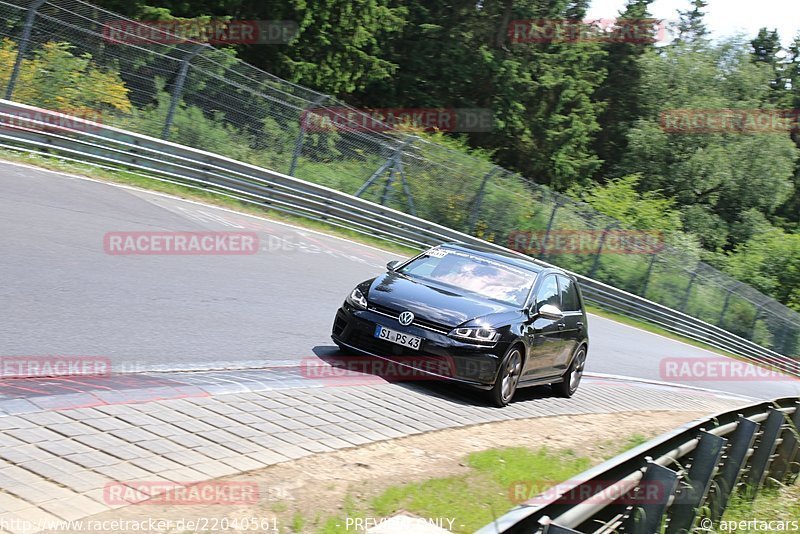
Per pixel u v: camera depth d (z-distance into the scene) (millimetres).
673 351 79250
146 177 61219
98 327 27469
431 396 28781
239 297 38688
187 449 17734
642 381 51500
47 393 19375
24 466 15023
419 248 79562
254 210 66812
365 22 115438
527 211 91750
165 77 64000
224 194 65625
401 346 29031
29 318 26484
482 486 20141
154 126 63469
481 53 144125
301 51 112938
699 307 109750
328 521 15734
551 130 157250
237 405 21734
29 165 52969
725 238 181250
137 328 28625
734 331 115438
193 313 33094
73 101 59094
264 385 24422
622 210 138375
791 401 29578
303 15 106125
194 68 65438
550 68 158000
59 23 58281
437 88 143875
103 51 60781
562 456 25188
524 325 30969
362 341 29734
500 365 29438
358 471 19047
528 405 32531
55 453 15914
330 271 53719
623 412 37219
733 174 186250
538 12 160750
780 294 148500
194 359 26406
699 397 52500
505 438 25781
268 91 70875
